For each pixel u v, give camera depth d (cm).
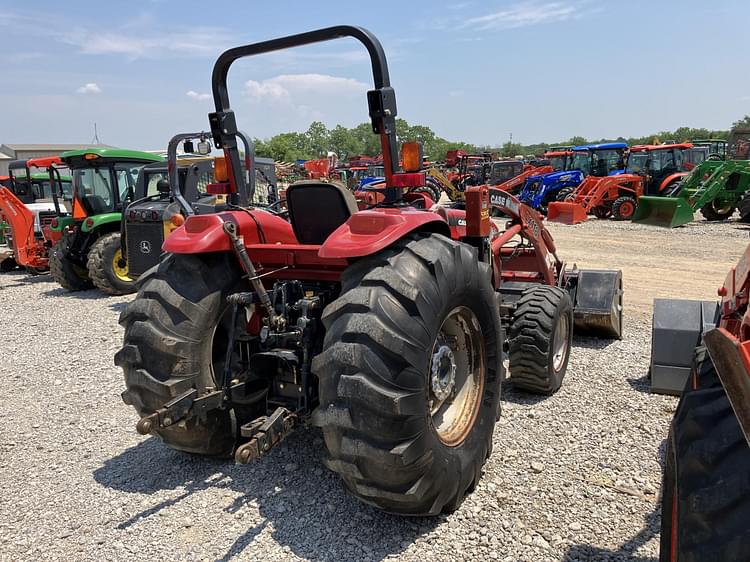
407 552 263
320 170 1841
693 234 1385
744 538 140
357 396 241
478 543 269
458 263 280
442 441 280
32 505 311
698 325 403
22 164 1314
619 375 482
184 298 309
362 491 260
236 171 353
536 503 301
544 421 396
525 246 607
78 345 634
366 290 254
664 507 209
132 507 306
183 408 296
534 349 414
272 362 323
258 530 283
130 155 980
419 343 251
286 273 327
